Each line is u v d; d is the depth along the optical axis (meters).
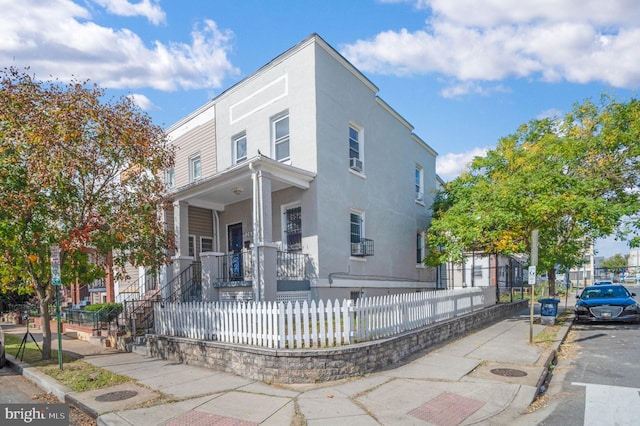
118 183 9.38
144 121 9.40
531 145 14.19
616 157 13.14
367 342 7.50
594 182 12.26
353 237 13.63
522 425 5.08
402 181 17.06
